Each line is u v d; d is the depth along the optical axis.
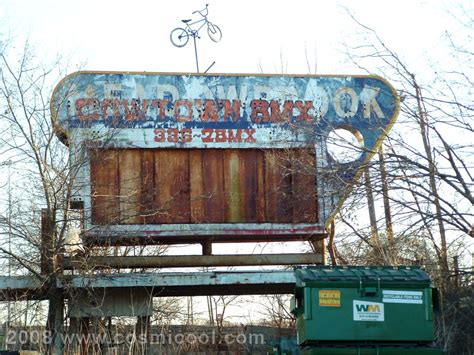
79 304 17.30
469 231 14.12
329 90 18.58
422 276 9.84
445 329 14.10
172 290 18.81
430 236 15.56
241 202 18.17
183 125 18.27
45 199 17.23
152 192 17.98
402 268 10.15
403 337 9.61
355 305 9.62
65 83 17.84
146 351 17.33
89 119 17.83
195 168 18.22
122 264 17.48
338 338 9.55
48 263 16.83
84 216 17.39
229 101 18.45
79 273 17.00
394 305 9.66
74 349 16.70
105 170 17.86
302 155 17.09
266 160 18.25
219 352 21.75
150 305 17.55
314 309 9.59
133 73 18.28
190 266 17.88
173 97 18.34
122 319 21.81
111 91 18.12
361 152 14.80
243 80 18.55
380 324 9.62
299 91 18.55
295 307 10.24
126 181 17.88
